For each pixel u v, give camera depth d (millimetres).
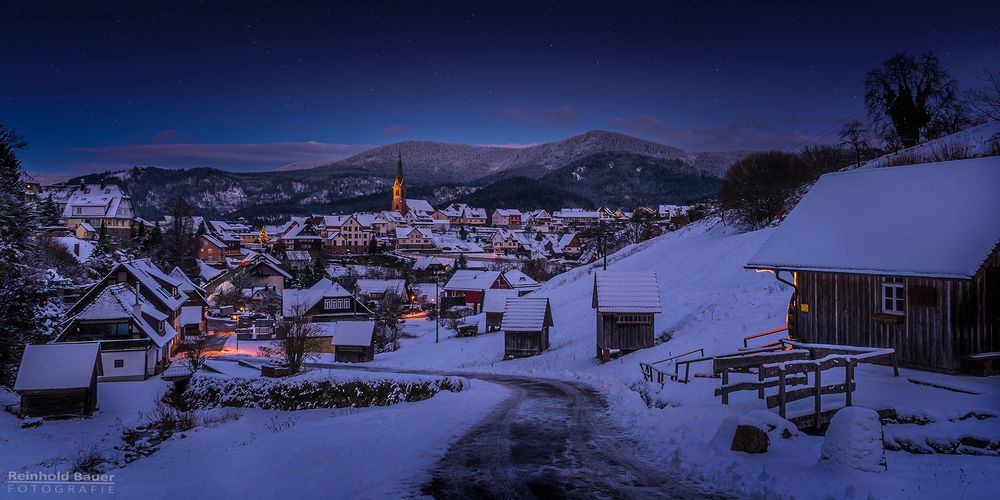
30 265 45219
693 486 10680
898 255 20047
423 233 168750
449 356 53125
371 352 59000
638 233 125812
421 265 131750
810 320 23031
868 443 9984
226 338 75188
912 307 19781
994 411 13125
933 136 61188
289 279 111312
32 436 30969
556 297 66688
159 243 119875
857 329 21469
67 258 78500
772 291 36219
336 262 139375
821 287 22672
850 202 23562
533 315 46000
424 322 85750
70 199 134875
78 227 122250
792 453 11328
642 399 20250
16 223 44344
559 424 16969
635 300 37938
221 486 12375
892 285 20484
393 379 33219
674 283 49594
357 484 11344
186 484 13062
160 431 31625
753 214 60031
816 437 12445
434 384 31078
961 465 10383
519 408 20141
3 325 41594
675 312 41531
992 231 18641
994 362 18531
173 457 25078
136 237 118188
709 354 28438
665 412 16281
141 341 50938
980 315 18703
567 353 42469
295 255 138375
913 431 12203
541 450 13742
